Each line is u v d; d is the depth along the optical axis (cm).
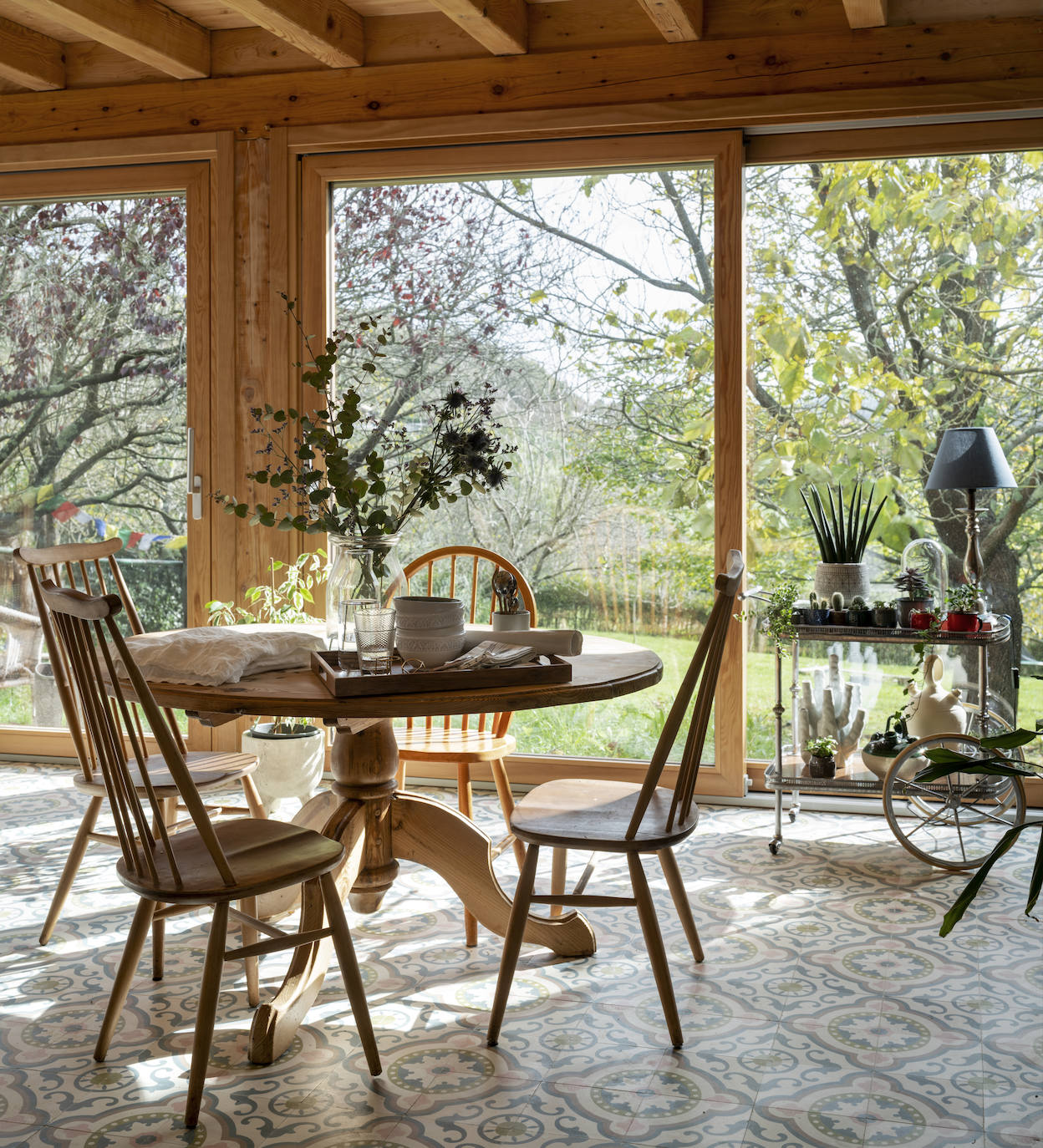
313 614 402
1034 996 230
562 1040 213
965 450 324
